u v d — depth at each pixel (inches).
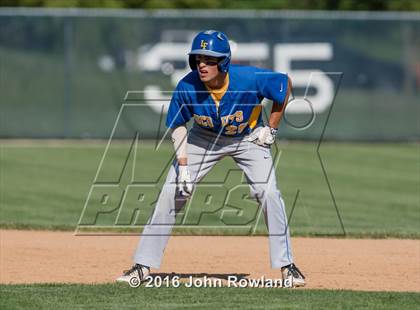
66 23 2861.7
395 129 2928.2
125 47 2869.1
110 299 970.7
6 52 2856.8
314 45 2881.4
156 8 3816.4
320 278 1131.3
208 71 997.8
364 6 3973.9
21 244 1359.5
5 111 2876.5
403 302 965.8
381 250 1342.3
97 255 1273.4
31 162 2418.8
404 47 2908.5
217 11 3486.7
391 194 1979.6
